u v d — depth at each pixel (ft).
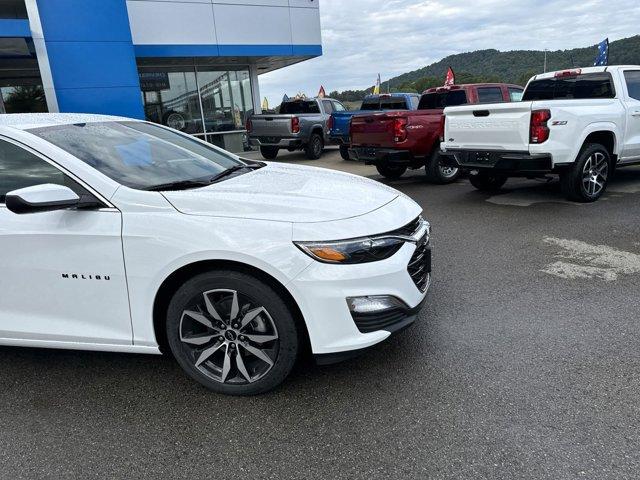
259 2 44.96
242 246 8.20
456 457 7.47
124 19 36.88
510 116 21.58
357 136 31.30
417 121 28.84
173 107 48.42
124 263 8.75
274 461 7.61
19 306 9.58
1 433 8.56
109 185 8.95
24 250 9.11
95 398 9.48
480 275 14.83
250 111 52.85
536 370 9.61
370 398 9.01
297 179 10.97
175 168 10.80
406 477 7.14
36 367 10.73
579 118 21.22
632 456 7.28
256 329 8.84
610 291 13.16
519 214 21.93
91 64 36.29
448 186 30.32
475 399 8.81
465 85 32.78
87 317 9.32
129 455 7.89
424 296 9.73
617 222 19.71
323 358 8.61
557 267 15.16
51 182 9.15
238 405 9.05
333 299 8.26
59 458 7.89
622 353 10.08
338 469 7.38
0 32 32.81
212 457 7.77
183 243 8.38
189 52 42.63
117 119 12.23
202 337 9.07
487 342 10.78
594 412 8.29
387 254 8.77
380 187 11.18
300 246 8.21
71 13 34.96
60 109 35.83
